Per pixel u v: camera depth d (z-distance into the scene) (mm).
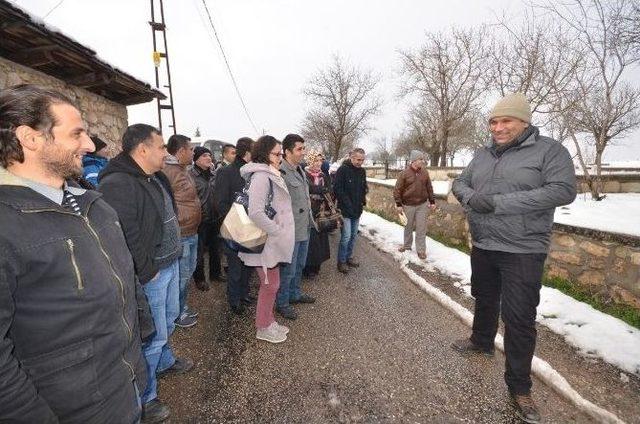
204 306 3588
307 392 2285
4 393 857
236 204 2578
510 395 2260
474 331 2738
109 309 1117
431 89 21812
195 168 4117
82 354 1046
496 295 2588
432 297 3902
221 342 2871
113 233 1251
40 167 1046
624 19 4680
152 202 1887
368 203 11617
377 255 5820
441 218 6578
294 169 3256
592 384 2336
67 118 1055
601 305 3355
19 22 2850
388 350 2803
